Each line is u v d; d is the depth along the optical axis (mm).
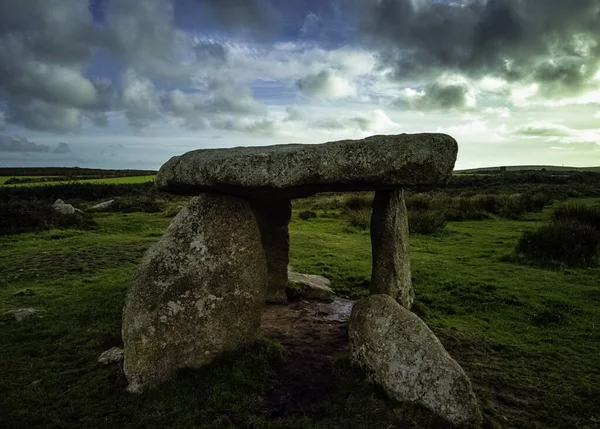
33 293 9359
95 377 5824
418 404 5016
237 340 6191
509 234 16562
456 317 8234
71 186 33500
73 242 14797
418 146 5957
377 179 5941
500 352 6750
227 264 6246
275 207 8773
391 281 7043
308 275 10461
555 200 25875
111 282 10227
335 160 5898
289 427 4742
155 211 23719
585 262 11812
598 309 8484
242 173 5859
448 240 15742
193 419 4848
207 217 6348
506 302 8969
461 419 4816
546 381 5898
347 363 5910
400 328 5555
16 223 17344
